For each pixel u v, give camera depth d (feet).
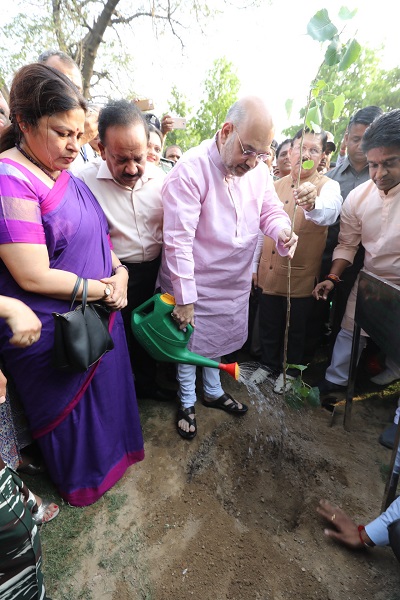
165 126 10.05
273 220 6.38
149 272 6.46
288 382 7.97
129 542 4.93
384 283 5.33
